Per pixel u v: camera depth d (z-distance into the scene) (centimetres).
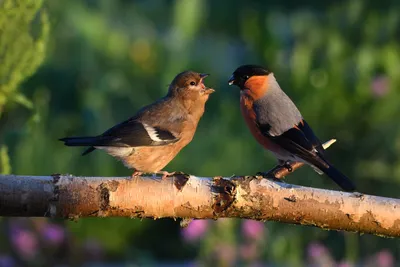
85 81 1831
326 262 1250
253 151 1566
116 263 1441
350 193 658
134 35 2217
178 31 2158
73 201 618
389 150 1472
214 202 639
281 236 1301
